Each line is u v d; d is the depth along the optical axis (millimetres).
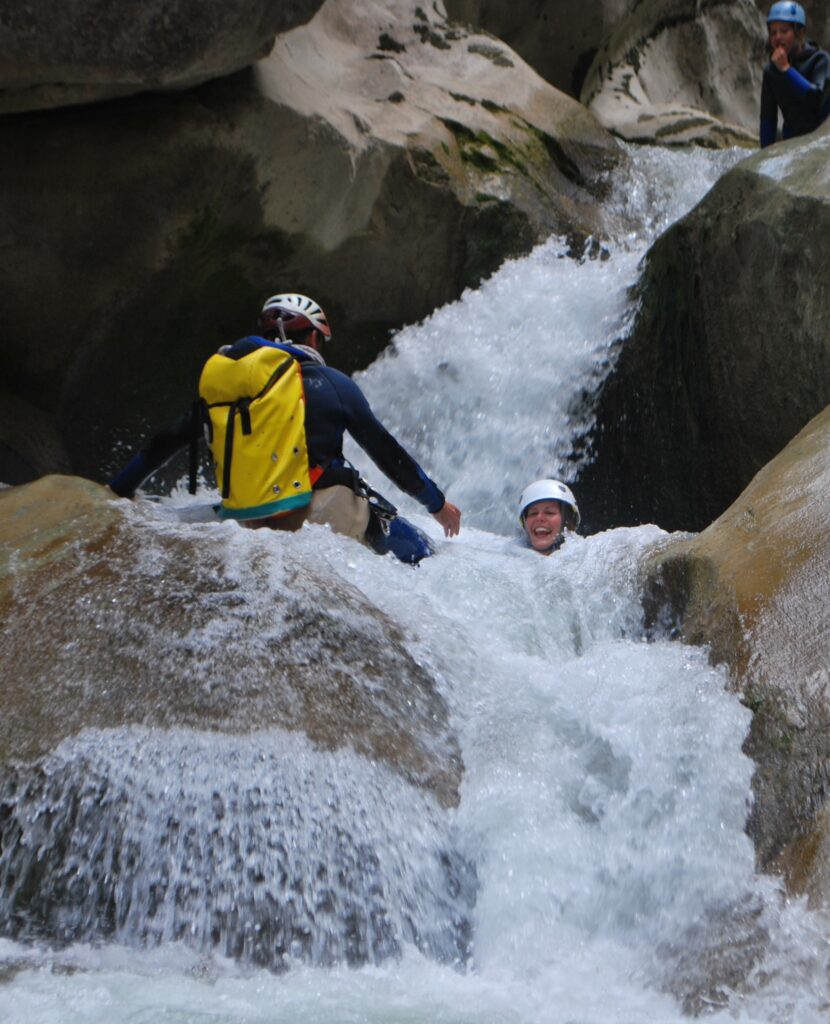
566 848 5449
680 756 5543
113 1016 4402
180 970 5004
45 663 5883
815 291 9430
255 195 11445
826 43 21562
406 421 12609
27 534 6695
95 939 5230
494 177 13258
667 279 11078
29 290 10891
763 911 4906
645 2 18891
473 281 13109
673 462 10984
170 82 10211
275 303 8055
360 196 12141
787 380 9727
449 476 12281
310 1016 4496
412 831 5480
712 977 4734
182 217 11078
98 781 5426
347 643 6094
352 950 5191
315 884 5273
